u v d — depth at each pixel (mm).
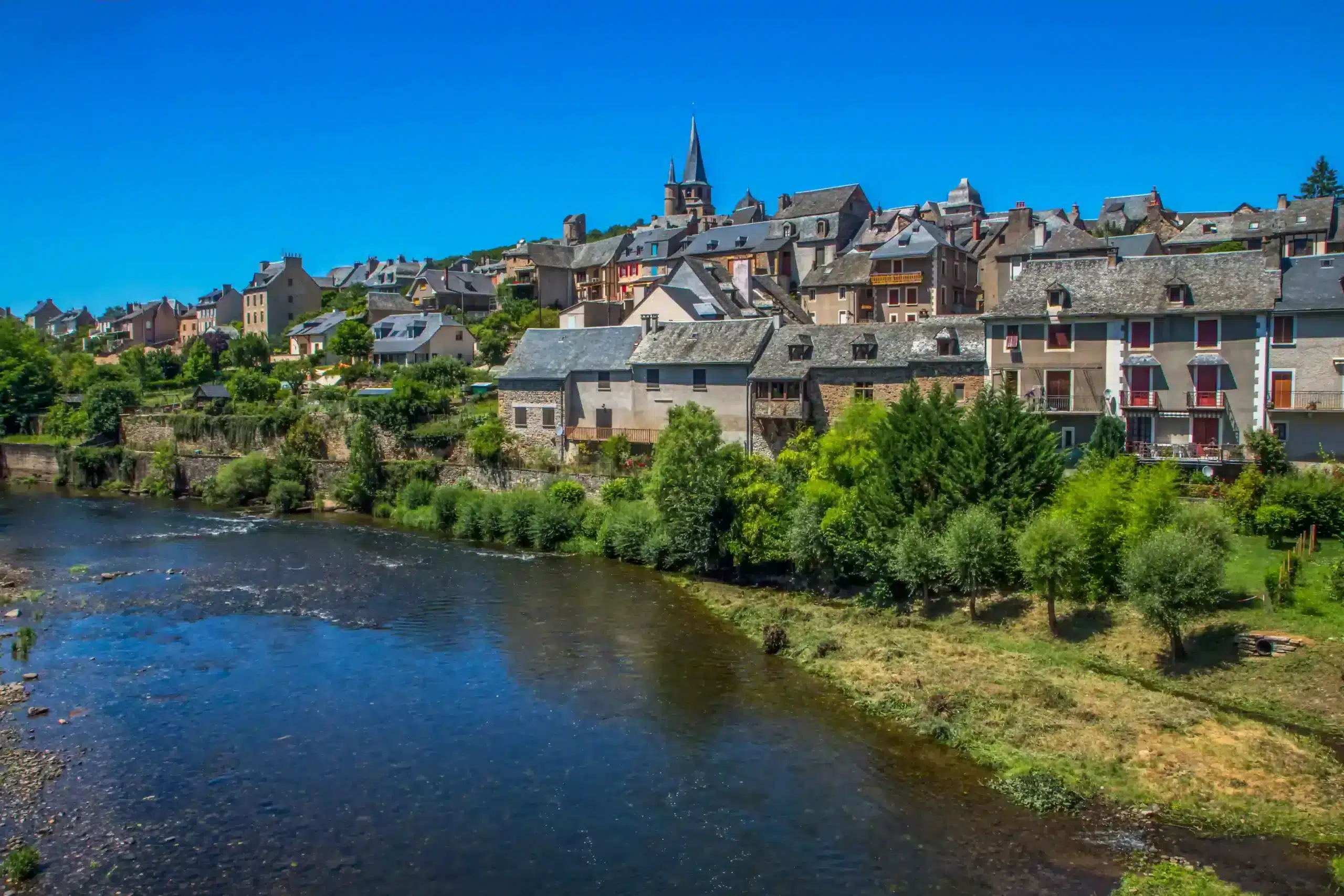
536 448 64375
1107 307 47375
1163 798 23969
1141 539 34156
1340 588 32125
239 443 75688
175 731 28391
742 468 47219
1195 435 45969
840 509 41812
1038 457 38969
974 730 27922
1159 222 95125
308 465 70062
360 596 43156
